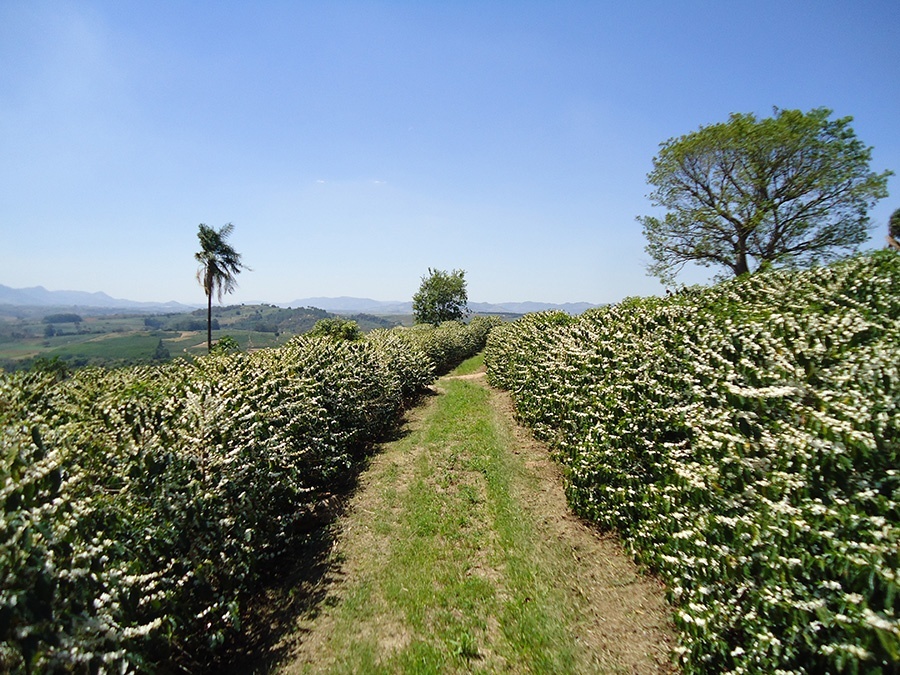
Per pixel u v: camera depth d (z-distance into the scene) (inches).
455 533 195.3
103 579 92.5
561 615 139.7
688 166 713.6
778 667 89.4
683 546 125.9
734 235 703.1
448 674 118.5
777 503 98.7
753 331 141.9
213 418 150.8
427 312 1710.1
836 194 621.6
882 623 70.9
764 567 96.1
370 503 233.0
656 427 159.3
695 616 112.4
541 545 181.9
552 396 270.8
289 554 185.6
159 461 125.1
